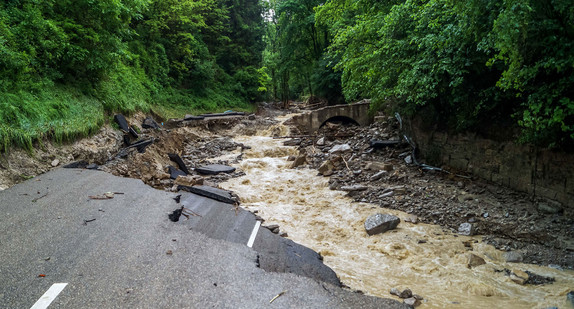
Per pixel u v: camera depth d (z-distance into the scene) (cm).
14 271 386
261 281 401
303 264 577
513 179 983
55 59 1263
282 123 2438
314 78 3198
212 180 1362
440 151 1310
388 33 1120
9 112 879
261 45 4338
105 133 1291
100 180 813
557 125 748
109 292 351
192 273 403
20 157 834
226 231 625
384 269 662
